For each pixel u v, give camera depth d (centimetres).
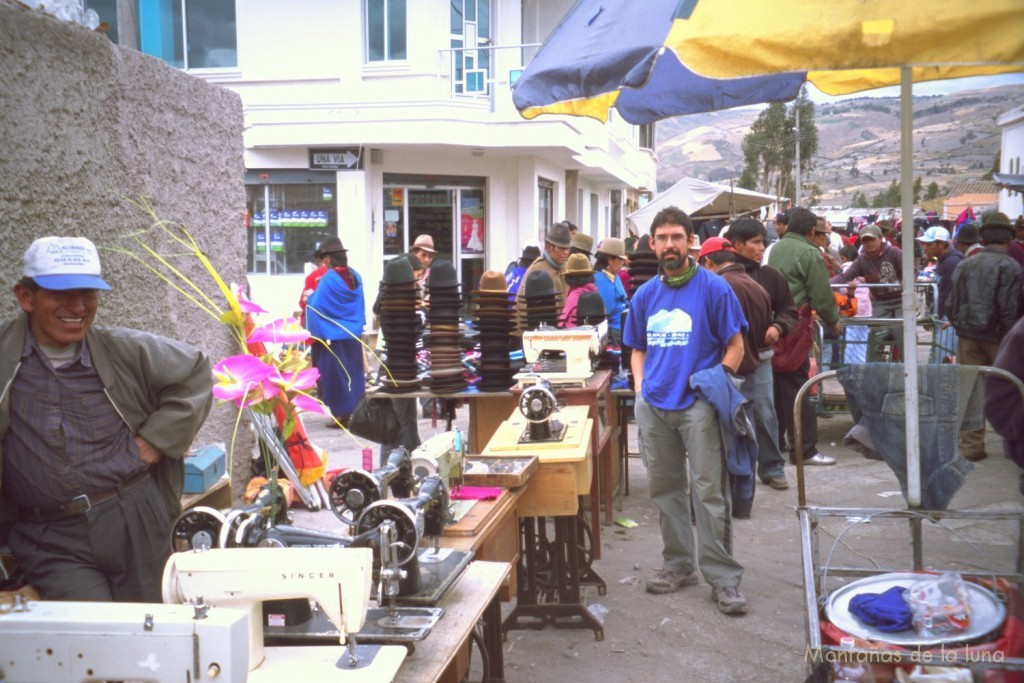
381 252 1549
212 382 319
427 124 1438
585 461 436
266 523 249
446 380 608
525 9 1908
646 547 593
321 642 235
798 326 755
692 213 2022
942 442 349
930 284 1058
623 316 740
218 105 505
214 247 502
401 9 1502
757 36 282
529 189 1631
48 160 356
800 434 355
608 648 446
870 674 306
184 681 184
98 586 290
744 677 413
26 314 286
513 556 386
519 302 707
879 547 575
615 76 364
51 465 282
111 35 1560
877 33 274
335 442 862
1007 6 268
